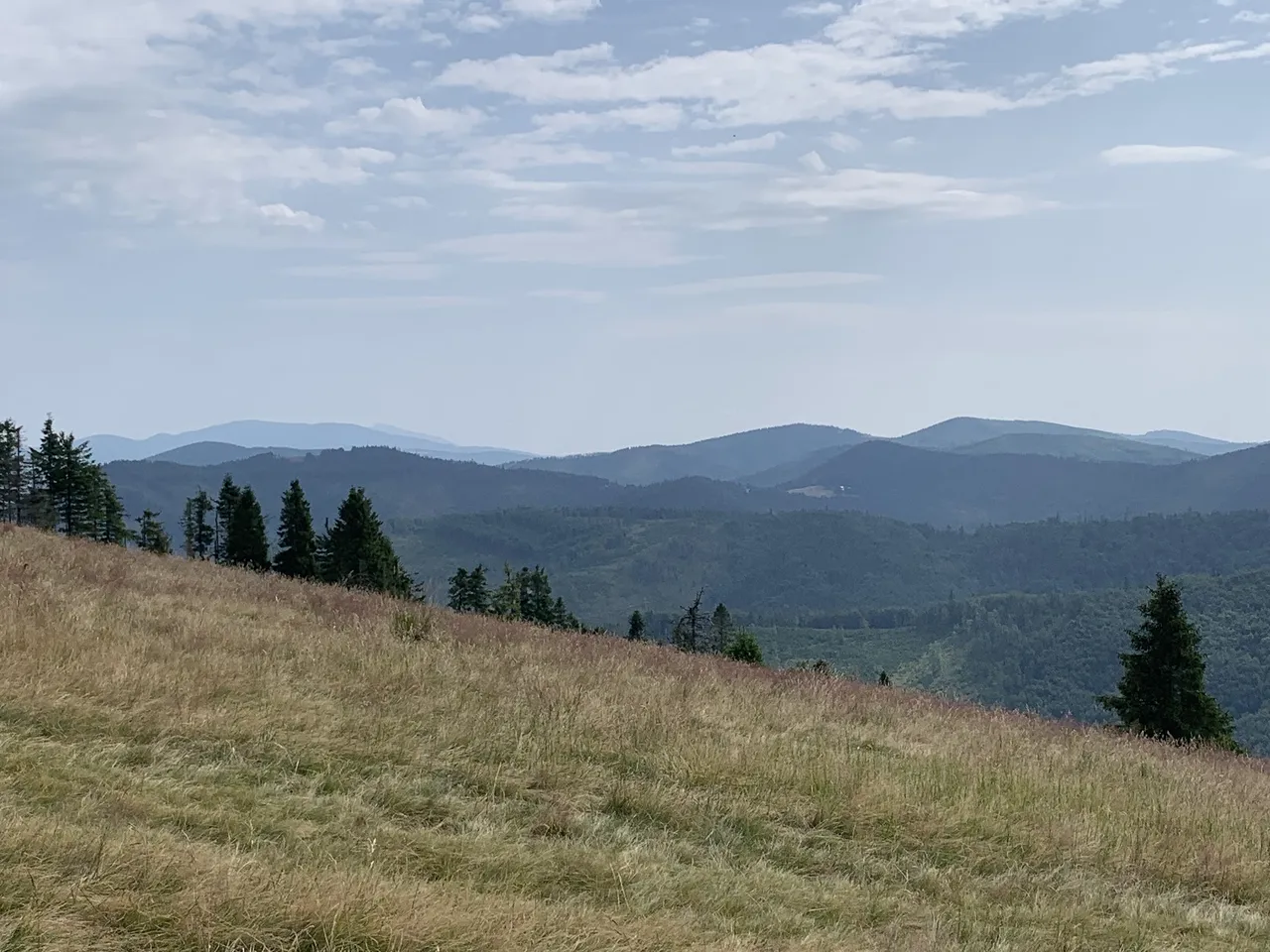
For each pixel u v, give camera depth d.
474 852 6.12
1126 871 7.87
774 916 5.93
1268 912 7.48
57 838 4.89
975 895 6.89
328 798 6.72
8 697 7.40
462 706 9.53
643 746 9.16
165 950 4.13
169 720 7.59
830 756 9.39
